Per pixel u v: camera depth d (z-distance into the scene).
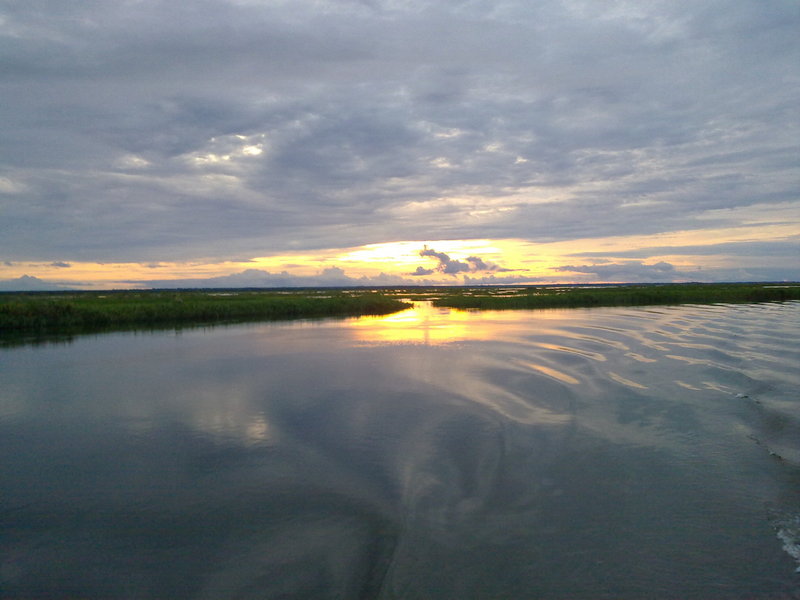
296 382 17.39
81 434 12.34
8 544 7.59
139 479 9.76
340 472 10.02
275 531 7.89
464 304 56.81
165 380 17.95
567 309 52.41
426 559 7.15
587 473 9.93
